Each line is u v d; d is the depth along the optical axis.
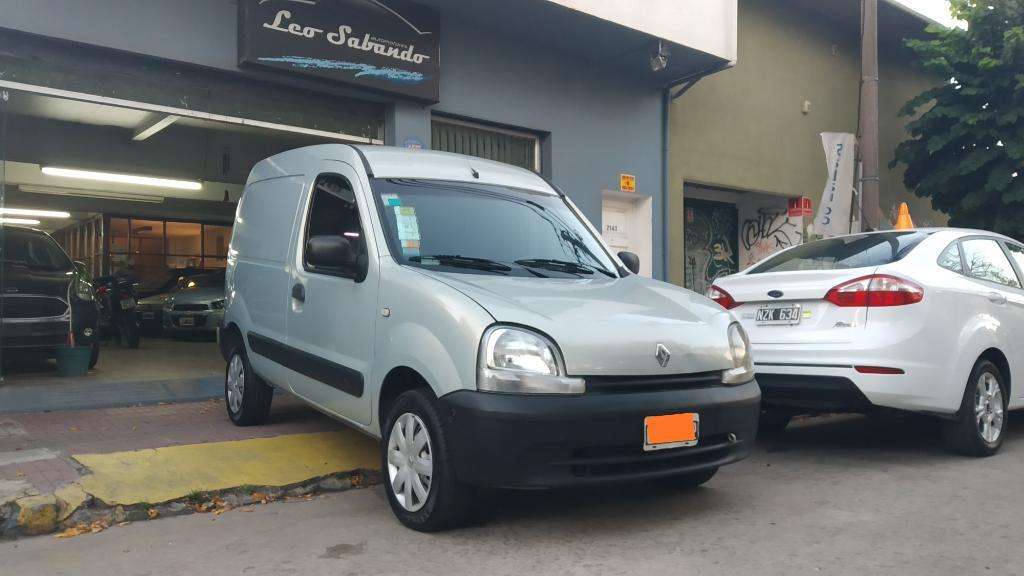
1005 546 3.77
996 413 5.82
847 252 6.02
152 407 6.99
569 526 4.12
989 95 12.58
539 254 4.90
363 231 4.68
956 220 13.52
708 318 4.34
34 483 4.45
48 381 7.85
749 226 14.71
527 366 3.65
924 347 5.28
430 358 3.89
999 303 5.95
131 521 4.31
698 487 4.90
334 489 4.97
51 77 7.00
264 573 3.52
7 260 8.16
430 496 3.91
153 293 17.47
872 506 4.48
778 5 13.95
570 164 10.62
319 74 8.08
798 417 7.71
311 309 5.09
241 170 14.02
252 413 6.15
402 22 8.69
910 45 13.47
